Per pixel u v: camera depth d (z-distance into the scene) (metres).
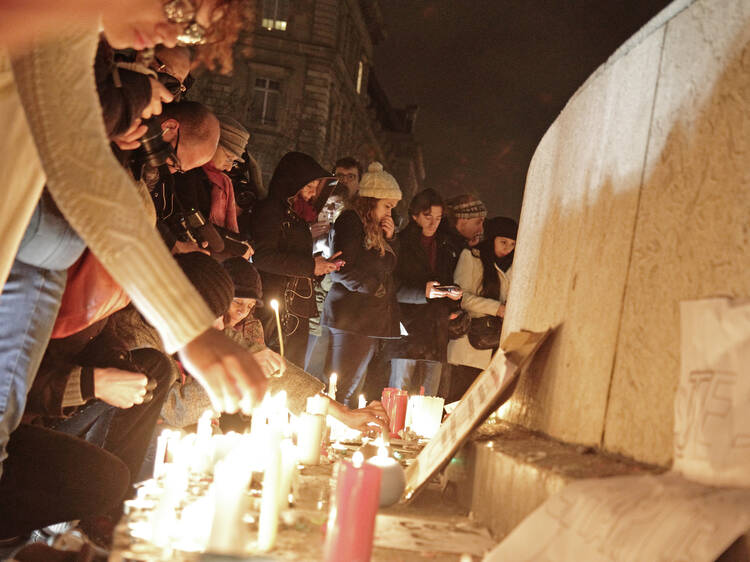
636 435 1.83
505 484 2.10
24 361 2.31
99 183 1.80
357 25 42.44
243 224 5.47
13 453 2.59
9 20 1.22
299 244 5.47
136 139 2.70
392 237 6.45
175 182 4.07
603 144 2.46
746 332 1.51
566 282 2.55
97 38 1.84
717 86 1.78
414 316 6.56
